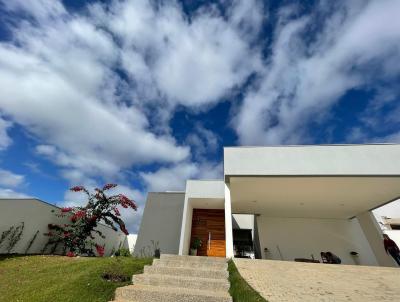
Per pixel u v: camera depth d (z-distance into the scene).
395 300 2.69
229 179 7.24
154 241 10.23
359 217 11.02
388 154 6.65
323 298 2.74
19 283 3.29
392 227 13.44
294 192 8.62
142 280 3.45
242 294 2.86
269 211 11.58
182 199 11.14
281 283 3.38
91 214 7.20
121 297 2.86
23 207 6.04
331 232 11.74
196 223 10.89
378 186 7.64
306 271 4.28
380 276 4.02
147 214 10.87
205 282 3.31
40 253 6.48
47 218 6.82
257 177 7.04
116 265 4.11
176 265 4.40
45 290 2.94
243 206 10.88
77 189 7.45
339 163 6.71
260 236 11.72
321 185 7.75
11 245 5.64
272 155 7.05
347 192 8.37
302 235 11.70
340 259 10.76
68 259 5.00
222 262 4.67
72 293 2.87
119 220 7.41
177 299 2.74
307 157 6.89
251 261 4.90
